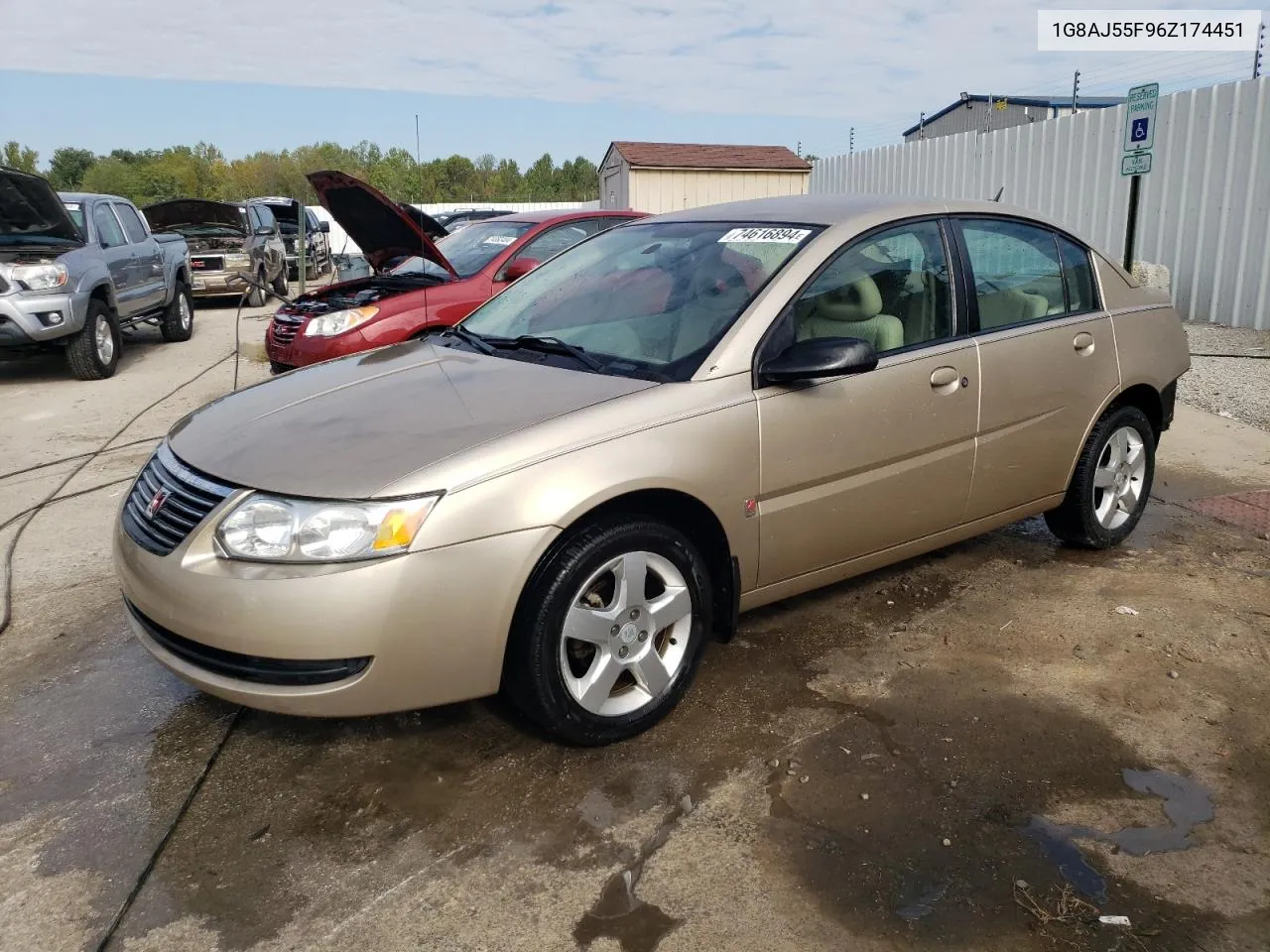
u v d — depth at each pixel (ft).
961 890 7.88
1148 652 11.81
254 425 10.03
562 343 11.31
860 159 52.47
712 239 12.34
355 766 9.67
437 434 9.21
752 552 10.55
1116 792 9.12
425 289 23.04
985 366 12.35
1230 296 31.50
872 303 11.57
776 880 8.00
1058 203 38.11
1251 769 9.48
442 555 8.49
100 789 9.37
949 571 14.30
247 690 8.70
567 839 8.54
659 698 10.07
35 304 29.25
